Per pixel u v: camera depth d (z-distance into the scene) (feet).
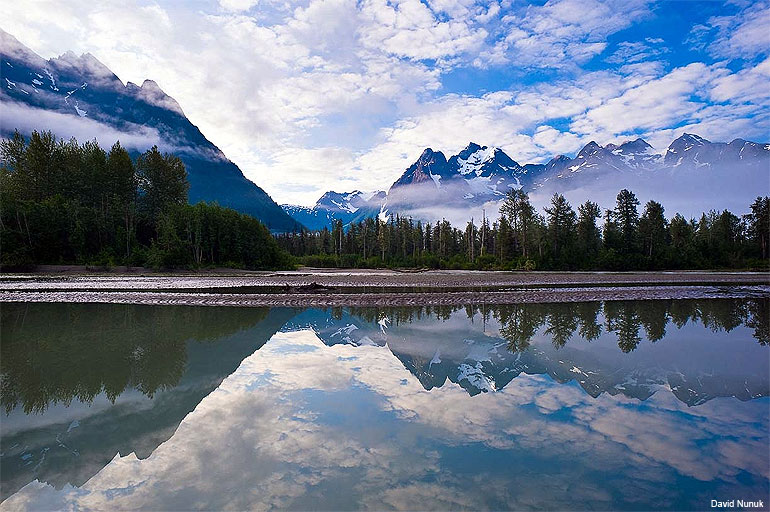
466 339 47.78
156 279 138.82
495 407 26.00
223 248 206.39
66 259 180.86
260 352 41.22
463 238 372.79
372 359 38.52
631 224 264.93
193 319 61.46
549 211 263.70
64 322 58.29
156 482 17.20
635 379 32.27
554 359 38.65
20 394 28.86
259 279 142.82
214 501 15.64
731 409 25.73
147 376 32.89
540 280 139.03
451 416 24.43
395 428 22.65
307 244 429.38
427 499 15.69
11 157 204.54
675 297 90.48
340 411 25.22
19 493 16.60
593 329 53.98
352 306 77.15
